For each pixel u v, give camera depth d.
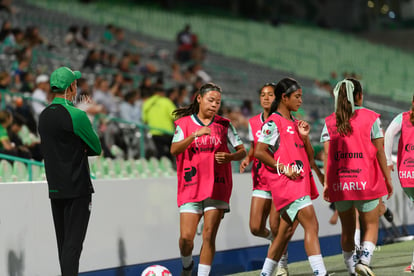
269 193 13.81
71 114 11.43
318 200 20.03
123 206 15.09
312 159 12.20
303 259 18.92
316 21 87.00
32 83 25.77
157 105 23.69
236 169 20.02
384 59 71.19
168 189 16.27
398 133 14.03
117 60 40.00
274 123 11.44
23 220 13.23
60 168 11.40
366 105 45.50
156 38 57.50
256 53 62.78
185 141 11.91
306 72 60.12
